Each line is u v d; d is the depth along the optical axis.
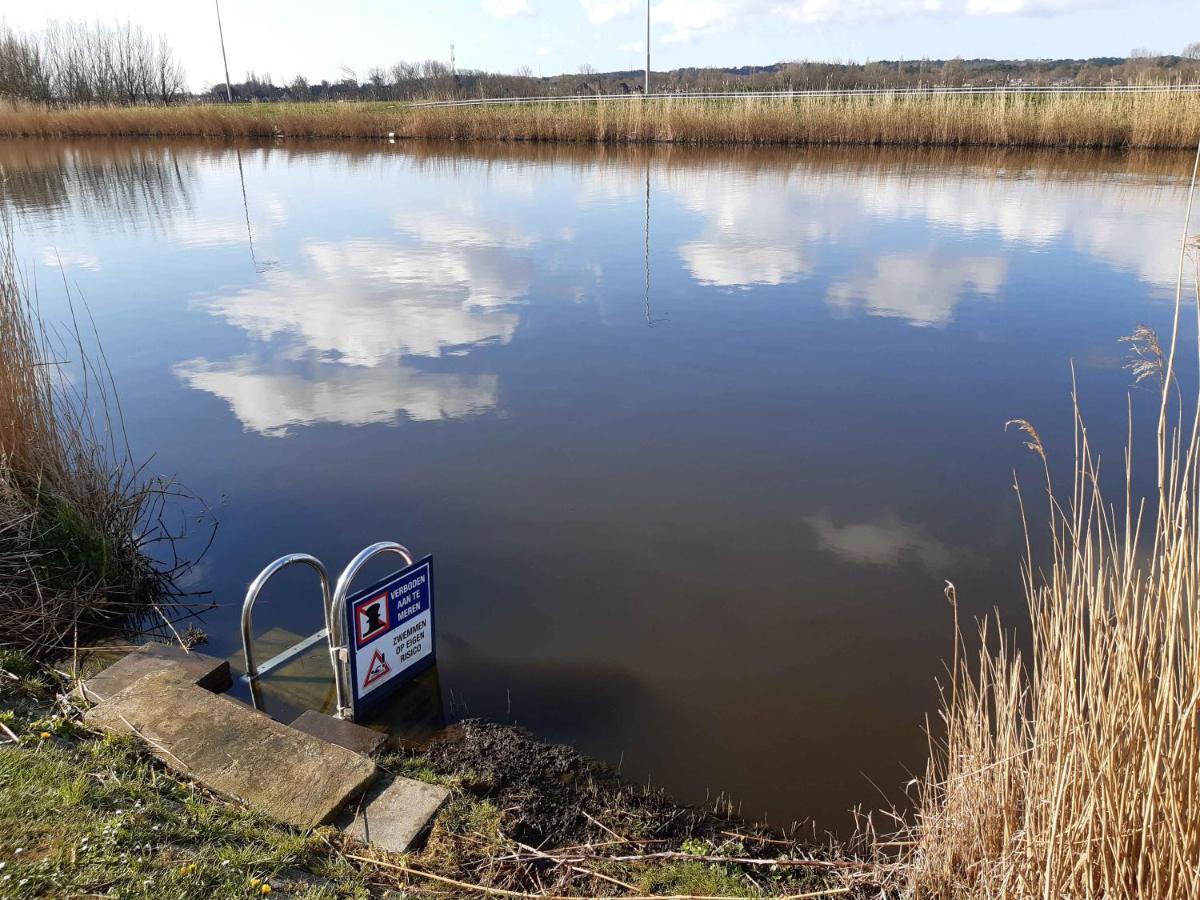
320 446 6.47
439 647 4.17
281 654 4.09
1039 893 2.31
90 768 2.90
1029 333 8.97
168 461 6.21
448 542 5.13
